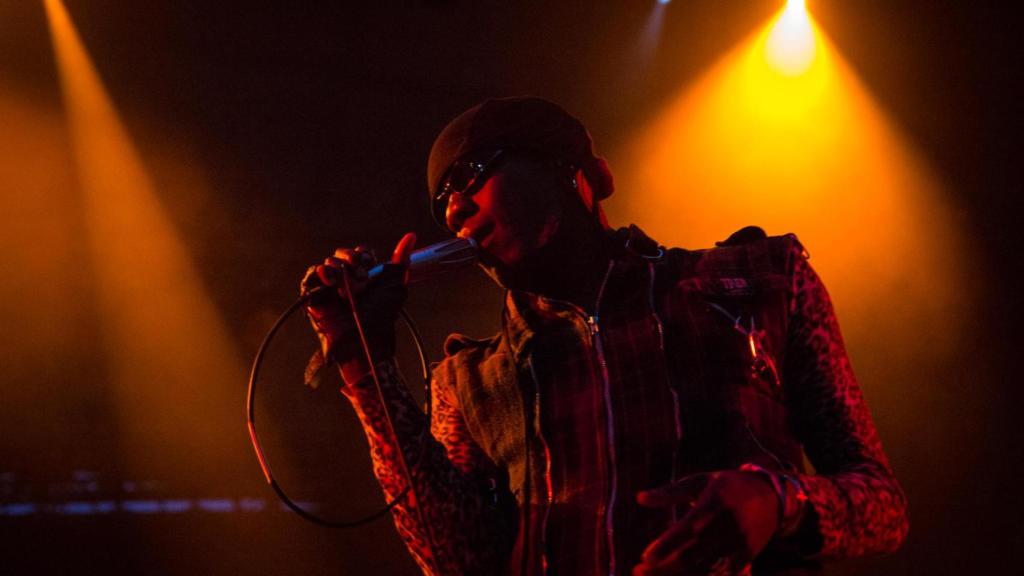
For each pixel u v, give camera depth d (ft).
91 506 32.24
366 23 26.09
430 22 26.37
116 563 30.73
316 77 26.35
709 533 3.11
